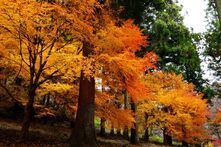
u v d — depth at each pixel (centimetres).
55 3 909
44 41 1002
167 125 2322
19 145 963
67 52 1059
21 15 859
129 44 1023
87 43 1013
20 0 828
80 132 1087
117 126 1532
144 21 1498
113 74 1120
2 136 1087
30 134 1300
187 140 2516
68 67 1027
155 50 1919
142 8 1281
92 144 1086
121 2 1159
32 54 1077
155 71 2370
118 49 1011
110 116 1429
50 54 1002
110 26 989
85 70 919
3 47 998
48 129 1673
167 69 2352
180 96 2262
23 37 987
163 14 1797
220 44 1653
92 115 1113
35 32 934
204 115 2441
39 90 1294
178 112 2278
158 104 2380
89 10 920
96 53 988
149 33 1698
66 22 913
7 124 1494
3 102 1683
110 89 1402
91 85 1125
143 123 2388
